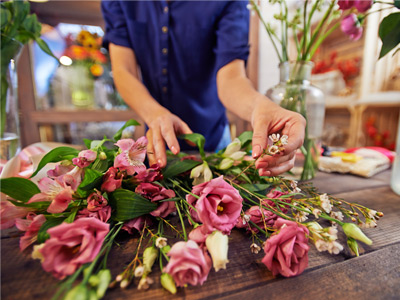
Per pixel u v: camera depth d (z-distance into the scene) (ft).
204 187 1.02
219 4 2.64
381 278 0.88
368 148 2.91
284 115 1.34
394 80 5.42
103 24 5.02
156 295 0.79
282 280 0.87
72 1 4.54
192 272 0.76
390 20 1.38
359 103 5.77
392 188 1.84
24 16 1.80
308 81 1.94
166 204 1.20
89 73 4.85
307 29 1.82
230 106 2.10
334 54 6.18
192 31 2.81
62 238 0.76
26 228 0.99
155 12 2.77
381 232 1.22
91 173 0.99
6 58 1.75
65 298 0.64
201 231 0.91
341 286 0.84
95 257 0.83
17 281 0.82
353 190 1.86
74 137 5.38
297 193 1.19
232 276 0.89
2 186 0.94
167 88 3.04
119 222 1.10
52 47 4.66
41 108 4.88
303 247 0.85
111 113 5.09
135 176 1.17
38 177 1.29
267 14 4.86
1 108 1.77
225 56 2.34
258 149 1.20
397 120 6.25
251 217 1.10
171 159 1.63
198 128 3.22
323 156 2.81
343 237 1.17
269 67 5.69
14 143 1.85
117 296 0.79
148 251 0.89
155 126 1.58
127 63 2.81
